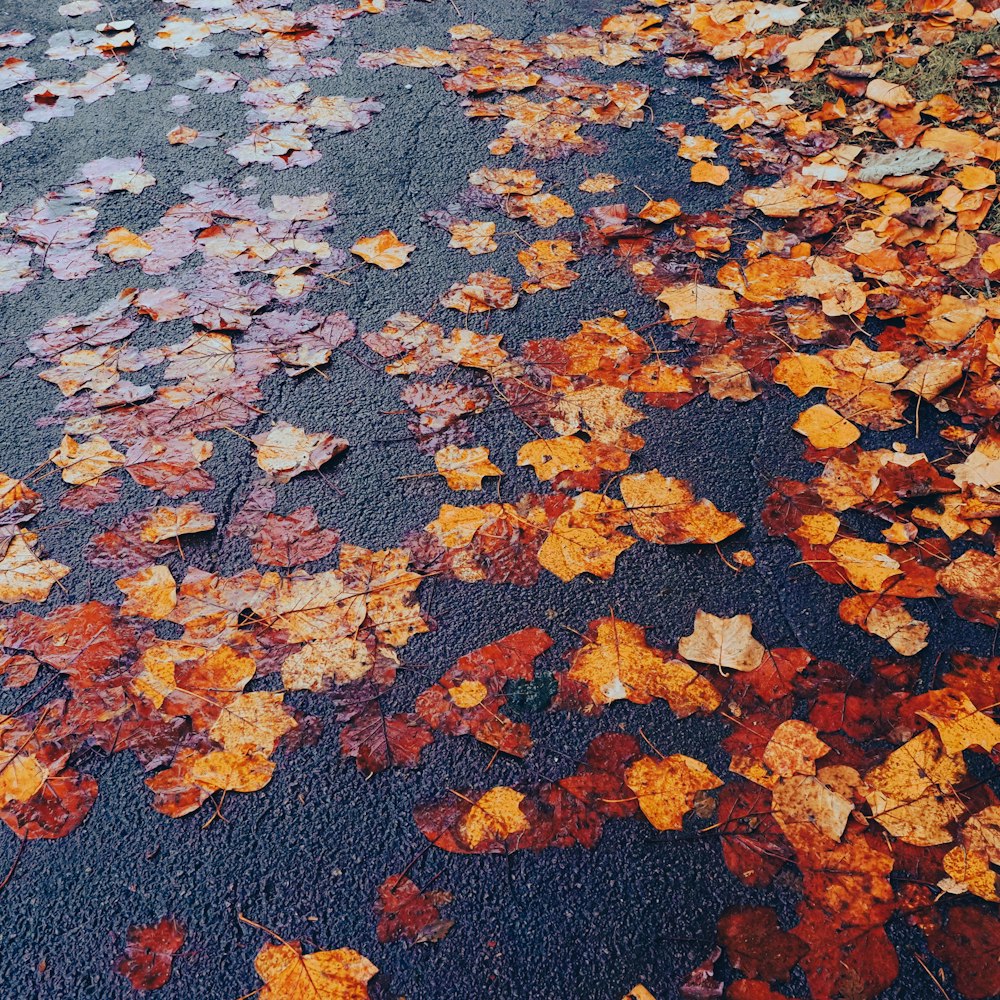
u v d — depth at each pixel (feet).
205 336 9.45
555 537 7.64
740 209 10.91
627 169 11.55
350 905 5.70
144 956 5.50
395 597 7.24
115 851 5.94
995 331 9.17
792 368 9.00
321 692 6.66
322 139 12.05
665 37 13.97
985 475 7.96
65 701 6.63
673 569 7.44
